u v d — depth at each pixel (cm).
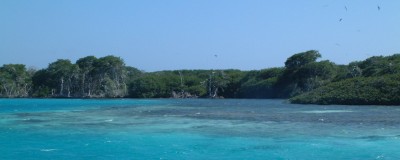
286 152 2564
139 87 15138
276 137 3166
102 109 7088
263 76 14800
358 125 3966
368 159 2364
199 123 4231
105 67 14450
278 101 11169
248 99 13475
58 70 14875
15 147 2744
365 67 11581
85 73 14712
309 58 12838
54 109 7138
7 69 15338
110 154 2520
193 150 2641
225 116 5197
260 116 5181
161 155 2484
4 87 15012
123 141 2995
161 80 15712
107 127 3862
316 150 2620
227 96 15450
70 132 3481
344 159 2366
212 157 2428
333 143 2872
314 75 12406
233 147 2738
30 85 15550
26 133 3416
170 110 6675
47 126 3956
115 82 15012
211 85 15488
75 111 6475
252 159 2377
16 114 5725
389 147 2716
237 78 15475
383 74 9712
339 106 7762
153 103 10044
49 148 2712
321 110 6456
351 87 8962
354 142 2909
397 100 7906
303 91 12206
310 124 4088
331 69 12312
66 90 15050
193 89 15662
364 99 8238
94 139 3084
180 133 3409
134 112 6138
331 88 9388
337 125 3981
